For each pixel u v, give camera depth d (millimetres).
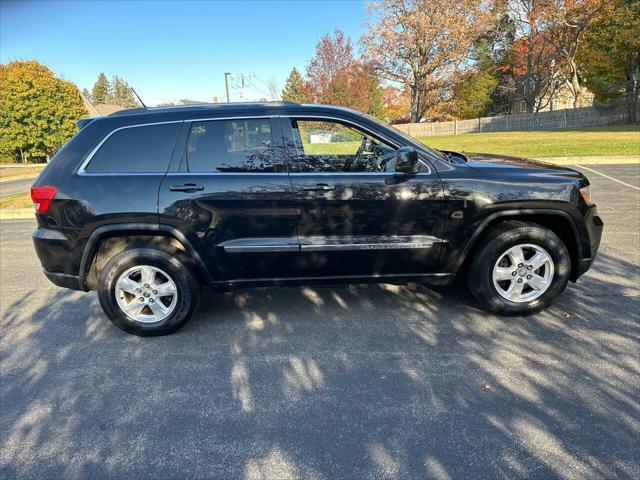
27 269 5840
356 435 2467
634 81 30578
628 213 7035
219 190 3469
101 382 3090
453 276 3750
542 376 2920
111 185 3490
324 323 3834
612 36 28812
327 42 37250
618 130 24547
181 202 3469
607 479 2096
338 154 3631
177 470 2273
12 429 2631
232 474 2229
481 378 2932
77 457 2391
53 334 3855
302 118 3582
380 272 3713
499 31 43781
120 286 3629
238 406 2766
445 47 38688
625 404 2613
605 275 4574
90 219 3480
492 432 2438
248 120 3568
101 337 3775
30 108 32406
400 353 3293
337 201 3486
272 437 2479
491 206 3547
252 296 4488
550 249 3623
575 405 2623
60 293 4883
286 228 3531
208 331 3783
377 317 3896
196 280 3725
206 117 3572
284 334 3670
